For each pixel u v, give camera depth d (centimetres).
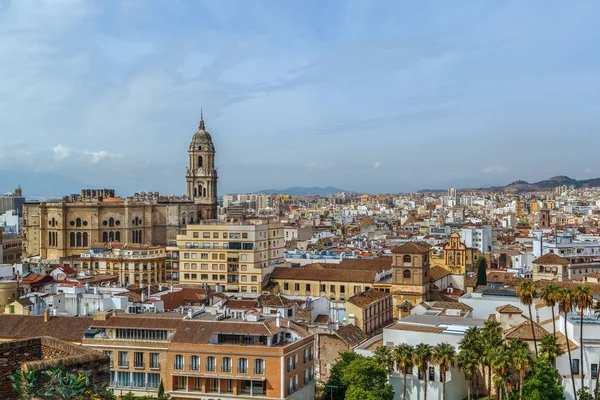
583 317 13800
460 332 14562
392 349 14588
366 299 19138
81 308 17488
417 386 13825
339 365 14350
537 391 11906
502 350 11694
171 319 14375
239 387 13425
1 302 17825
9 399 5269
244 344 13625
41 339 5575
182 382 13738
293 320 17350
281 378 13175
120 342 13988
